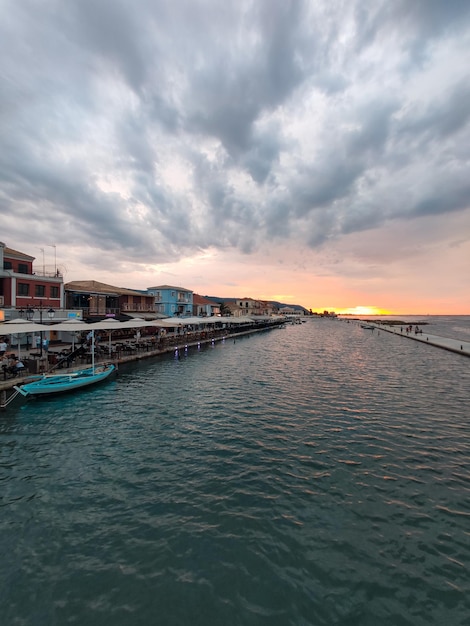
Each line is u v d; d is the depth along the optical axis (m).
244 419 14.66
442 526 7.48
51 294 36.66
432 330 110.12
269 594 5.71
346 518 7.76
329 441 12.30
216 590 5.78
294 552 6.66
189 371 25.98
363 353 41.97
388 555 6.59
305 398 18.41
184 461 10.55
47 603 5.48
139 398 17.81
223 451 11.34
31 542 6.82
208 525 7.46
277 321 135.75
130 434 12.73
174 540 6.96
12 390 17.14
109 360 26.28
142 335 48.53
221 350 42.28
